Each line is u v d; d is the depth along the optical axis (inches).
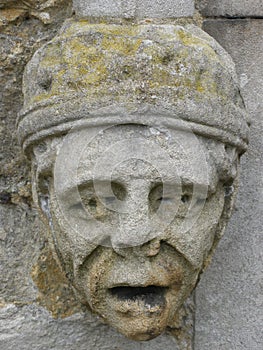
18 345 61.1
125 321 51.3
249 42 62.4
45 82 51.6
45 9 60.1
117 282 50.2
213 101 49.7
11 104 61.4
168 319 52.4
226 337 62.8
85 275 52.9
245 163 62.2
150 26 52.1
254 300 62.5
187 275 52.6
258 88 62.2
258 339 62.4
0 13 60.1
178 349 63.2
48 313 61.8
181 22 55.9
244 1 62.4
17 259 62.3
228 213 56.1
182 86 48.9
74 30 53.3
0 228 62.4
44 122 50.2
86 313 62.2
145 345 62.7
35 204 57.2
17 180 62.6
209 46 53.3
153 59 49.1
